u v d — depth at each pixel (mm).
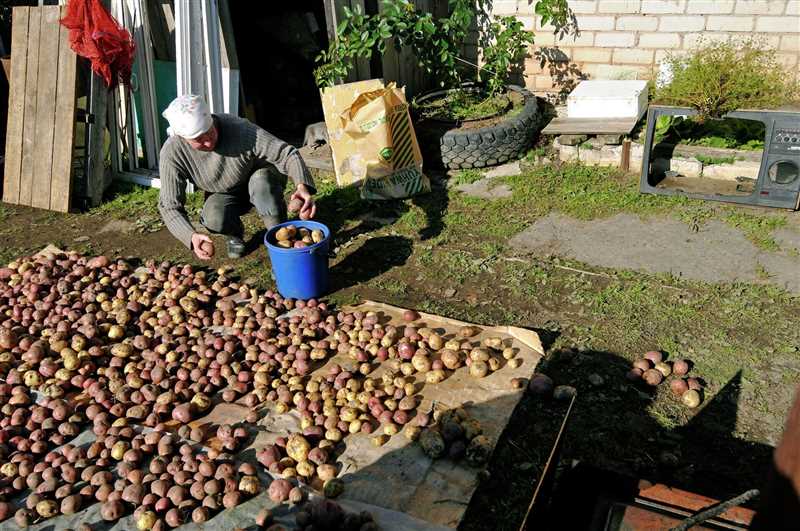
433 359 4230
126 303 5105
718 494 3307
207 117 4633
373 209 6492
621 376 4133
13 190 7188
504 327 4523
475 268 5383
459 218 6156
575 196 6324
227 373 4215
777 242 5328
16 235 6551
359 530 3045
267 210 5297
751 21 6957
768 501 1344
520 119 7031
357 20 7145
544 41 7934
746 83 5727
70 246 6289
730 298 4723
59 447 3764
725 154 6332
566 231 5805
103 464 3561
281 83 8758
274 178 5336
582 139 6836
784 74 6223
